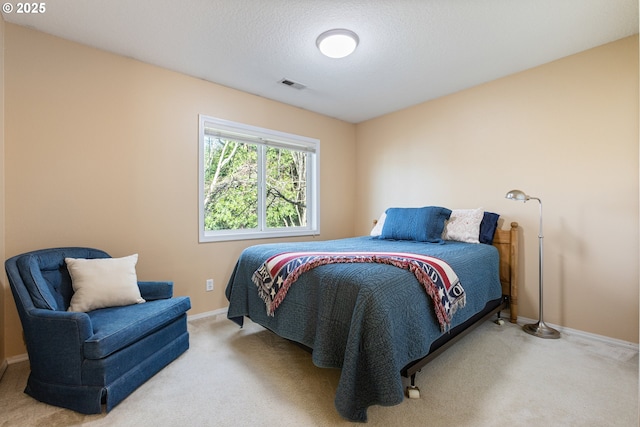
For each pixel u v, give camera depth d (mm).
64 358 1456
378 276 1468
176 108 2652
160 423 1386
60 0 1750
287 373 1812
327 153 3889
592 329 2285
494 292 2361
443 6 1807
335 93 3135
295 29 2045
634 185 2113
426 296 1565
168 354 1896
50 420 1401
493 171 2832
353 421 1334
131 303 1934
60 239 2113
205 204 2951
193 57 2416
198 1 1771
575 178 2361
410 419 1397
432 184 3328
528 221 2613
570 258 2391
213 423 1384
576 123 2357
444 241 2701
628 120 2137
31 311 1499
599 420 1392
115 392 1492
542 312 2430
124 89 2389
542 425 1361
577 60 2350
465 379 1732
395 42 2189
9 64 1943
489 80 2828
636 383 1686
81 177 2197
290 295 1780
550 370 1826
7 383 1709
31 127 2012
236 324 2613
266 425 1370
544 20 1936
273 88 3008
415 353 1435
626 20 1935
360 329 1332
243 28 2037
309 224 3822
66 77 2145
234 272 2412
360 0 1761
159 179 2561
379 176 3916
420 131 3441
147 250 2502
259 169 3348
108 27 2021
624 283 2150
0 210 1874
